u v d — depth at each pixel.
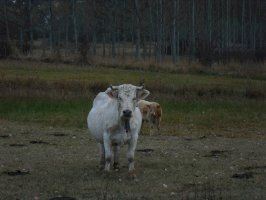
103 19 94.06
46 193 12.82
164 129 26.03
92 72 51.06
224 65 62.50
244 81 45.38
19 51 78.06
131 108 13.82
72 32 112.81
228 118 29.47
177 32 84.25
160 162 16.91
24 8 95.69
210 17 87.69
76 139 22.03
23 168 15.75
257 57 77.75
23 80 37.56
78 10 110.19
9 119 28.30
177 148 20.08
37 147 19.69
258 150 19.92
